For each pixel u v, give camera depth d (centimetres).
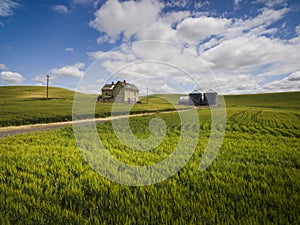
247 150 796
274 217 313
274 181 465
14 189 416
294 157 686
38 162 616
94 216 321
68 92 9038
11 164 579
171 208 349
